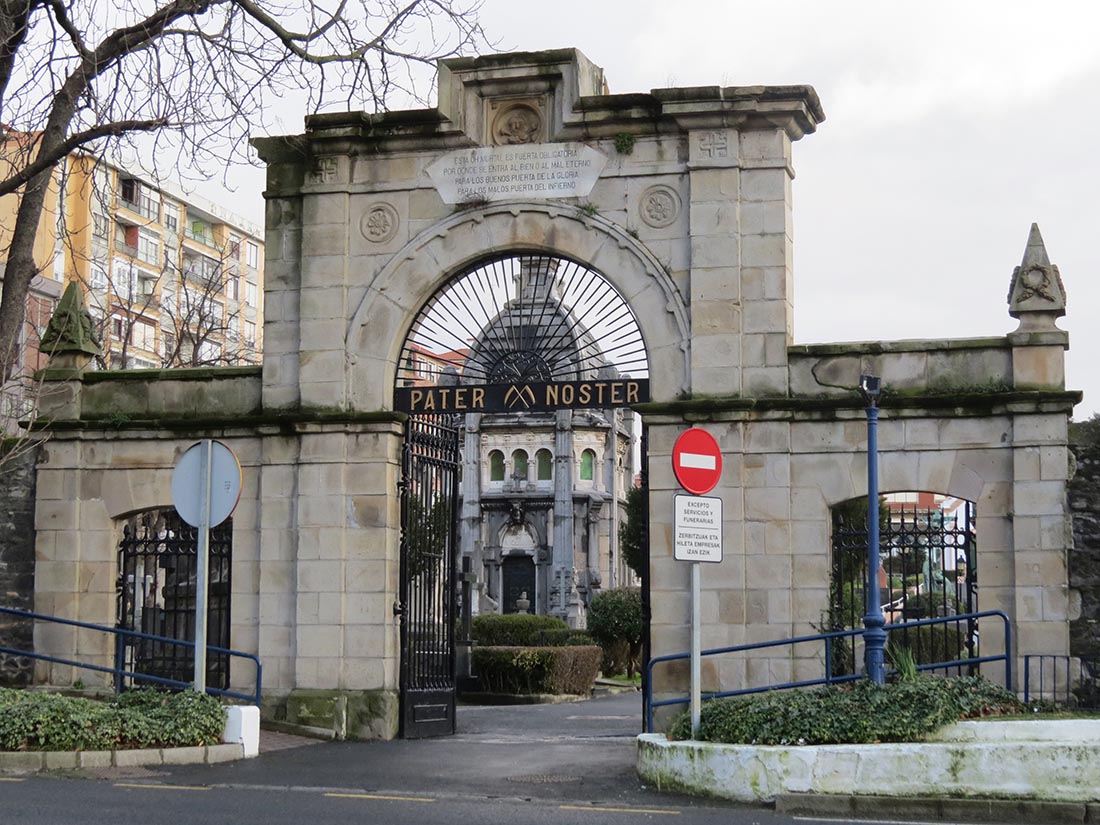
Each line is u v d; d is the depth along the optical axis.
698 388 20.77
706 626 20.44
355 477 21.81
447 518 23.47
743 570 20.45
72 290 23.50
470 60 21.81
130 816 12.54
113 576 22.80
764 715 15.55
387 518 21.69
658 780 15.70
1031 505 19.80
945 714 15.20
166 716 17.31
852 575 20.83
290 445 22.12
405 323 21.98
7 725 16.00
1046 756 13.93
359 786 15.53
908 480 20.27
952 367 20.38
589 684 38.69
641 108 21.28
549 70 21.55
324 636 21.59
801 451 20.59
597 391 21.27
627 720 27.27
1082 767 13.86
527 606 68.44
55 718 16.25
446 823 12.71
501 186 21.73
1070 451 19.89
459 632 36.09
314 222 22.27
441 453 23.28
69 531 22.73
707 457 16.28
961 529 20.69
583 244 21.42
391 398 22.00
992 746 14.05
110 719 16.72
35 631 22.66
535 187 21.64
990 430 20.11
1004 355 20.28
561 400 21.38
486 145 21.84
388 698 21.42
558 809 13.88
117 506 22.73
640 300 21.17
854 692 15.78
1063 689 19.45
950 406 20.12
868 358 20.58
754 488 20.59
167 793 14.30
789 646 20.28
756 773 14.56
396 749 19.75
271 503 22.11
